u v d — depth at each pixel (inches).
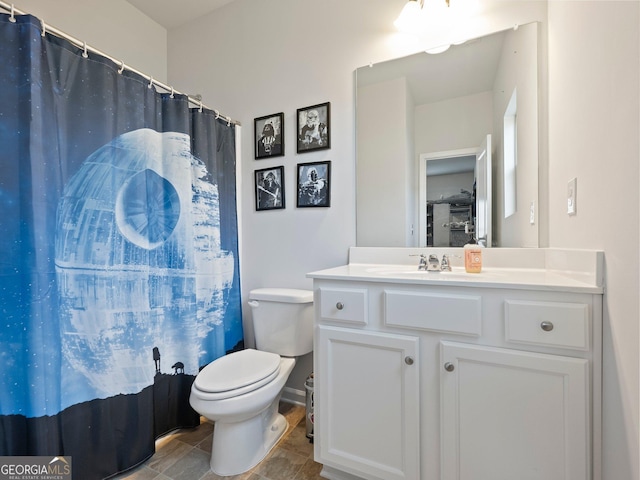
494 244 57.5
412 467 42.4
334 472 50.8
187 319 64.9
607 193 30.9
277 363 58.1
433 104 62.2
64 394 46.5
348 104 69.4
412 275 49.6
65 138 47.5
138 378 54.9
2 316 42.1
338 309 47.3
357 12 68.6
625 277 27.9
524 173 54.8
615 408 30.2
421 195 63.3
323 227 72.1
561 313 34.6
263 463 54.7
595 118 33.4
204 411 49.0
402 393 43.1
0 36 42.2
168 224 63.6
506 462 37.4
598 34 32.5
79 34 73.9
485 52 58.2
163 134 63.3
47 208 44.3
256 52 80.5
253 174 80.7
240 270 81.7
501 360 37.3
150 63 90.0
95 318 50.3
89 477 48.7
